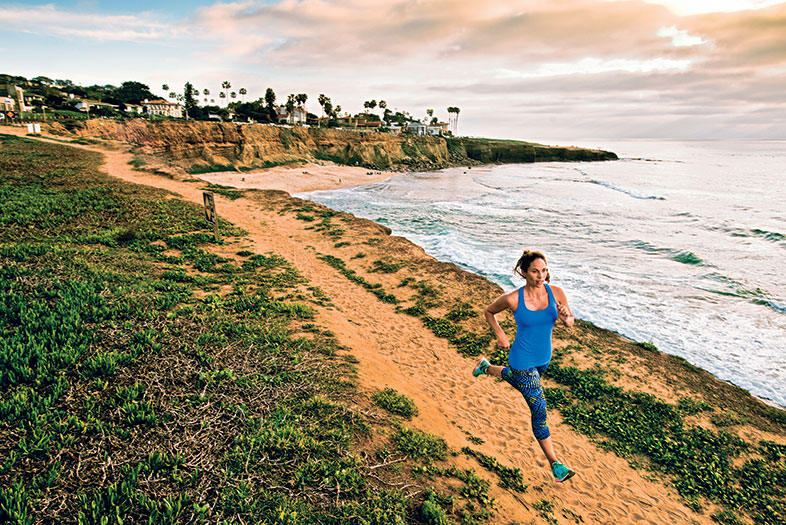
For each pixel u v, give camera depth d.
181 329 7.69
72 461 4.17
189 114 137.38
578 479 6.95
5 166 25.69
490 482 5.84
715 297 17.38
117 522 3.50
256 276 13.73
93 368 5.69
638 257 24.23
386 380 8.30
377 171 101.38
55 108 99.25
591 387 10.05
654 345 12.88
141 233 16.11
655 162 153.12
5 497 3.53
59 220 16.02
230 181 68.44
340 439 5.54
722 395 10.12
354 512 4.36
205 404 5.52
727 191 61.41
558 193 60.59
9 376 5.16
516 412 8.79
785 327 14.62
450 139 154.62
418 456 5.85
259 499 4.19
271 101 154.62
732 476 7.56
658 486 7.20
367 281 15.83
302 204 27.83
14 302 7.27
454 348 11.49
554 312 3.73
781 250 25.89
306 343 8.63
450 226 33.09
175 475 4.21
